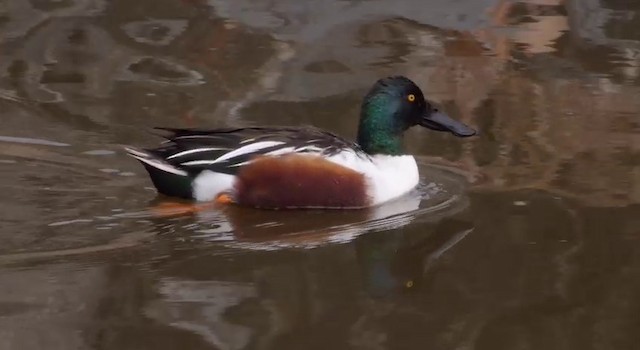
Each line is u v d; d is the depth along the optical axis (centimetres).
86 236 989
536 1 1773
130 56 1561
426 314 851
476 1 1758
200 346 786
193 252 963
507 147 1250
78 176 1137
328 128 1302
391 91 1119
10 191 1089
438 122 1144
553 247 976
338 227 1034
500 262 948
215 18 1708
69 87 1430
